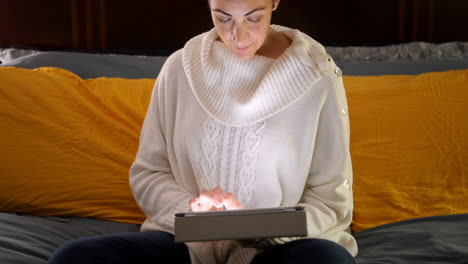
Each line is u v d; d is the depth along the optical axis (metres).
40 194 1.60
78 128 1.74
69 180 1.64
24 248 1.24
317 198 1.32
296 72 1.29
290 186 1.30
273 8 1.25
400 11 2.79
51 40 2.78
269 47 1.36
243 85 1.31
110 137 1.78
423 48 2.51
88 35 2.78
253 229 0.90
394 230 1.43
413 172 1.70
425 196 1.63
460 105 1.83
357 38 2.81
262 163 1.27
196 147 1.29
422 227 1.42
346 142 1.32
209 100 1.30
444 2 2.79
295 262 1.01
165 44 2.80
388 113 1.84
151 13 2.78
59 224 1.48
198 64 1.35
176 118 1.35
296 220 0.90
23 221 1.41
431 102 1.85
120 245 1.06
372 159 1.75
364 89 1.94
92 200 1.64
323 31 2.80
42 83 1.80
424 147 1.75
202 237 0.89
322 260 0.97
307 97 1.30
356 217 1.61
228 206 1.11
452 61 2.25
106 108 1.87
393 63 2.26
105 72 2.21
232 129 1.28
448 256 1.23
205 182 1.29
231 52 1.30
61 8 2.76
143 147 1.39
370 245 1.39
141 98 1.96
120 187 1.67
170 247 1.12
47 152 1.66
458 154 1.72
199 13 2.78
